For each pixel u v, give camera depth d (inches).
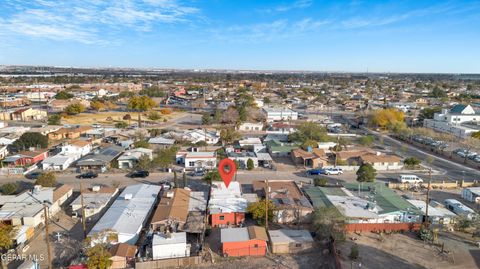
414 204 1782.7
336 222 1491.1
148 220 1664.6
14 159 2498.8
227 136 3319.4
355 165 2566.4
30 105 5910.4
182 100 6998.0
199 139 3312.0
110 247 1368.1
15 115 4544.8
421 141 3435.0
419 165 2630.4
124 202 1748.3
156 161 2401.6
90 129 3659.0
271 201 1723.7
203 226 1537.9
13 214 1581.0
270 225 1635.1
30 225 1547.7
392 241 1489.9
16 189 1971.0
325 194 1851.6
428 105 6058.1
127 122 4323.3
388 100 6820.9
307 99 7273.6
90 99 6328.7
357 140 3476.9
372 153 2736.2
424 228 1521.9
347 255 1373.0
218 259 1360.7
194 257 1326.3
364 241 1487.5
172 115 5098.4
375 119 4200.3
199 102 6378.0
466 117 4013.3
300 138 3157.0
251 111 4660.4
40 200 1742.1
